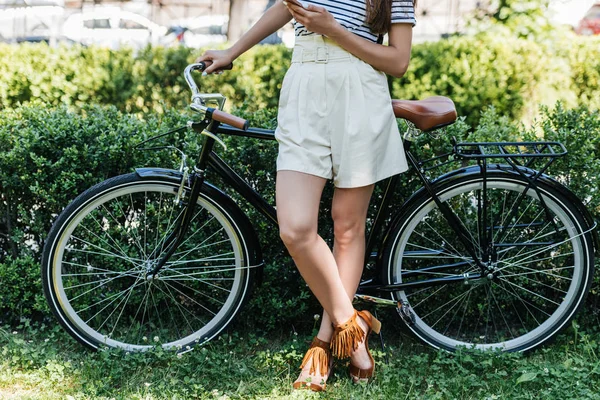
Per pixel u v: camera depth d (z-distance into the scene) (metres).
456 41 6.52
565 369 2.44
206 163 2.43
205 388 2.39
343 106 2.17
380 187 2.71
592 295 2.84
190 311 2.84
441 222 2.76
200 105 2.32
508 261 2.71
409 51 2.22
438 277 2.71
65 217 2.44
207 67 2.48
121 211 2.65
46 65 6.43
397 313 2.61
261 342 2.73
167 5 11.89
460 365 2.49
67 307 2.52
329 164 2.21
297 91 2.21
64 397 2.28
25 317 2.85
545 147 2.69
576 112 2.84
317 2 2.16
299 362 2.55
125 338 2.66
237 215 2.53
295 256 2.21
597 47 6.55
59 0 11.00
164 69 6.67
